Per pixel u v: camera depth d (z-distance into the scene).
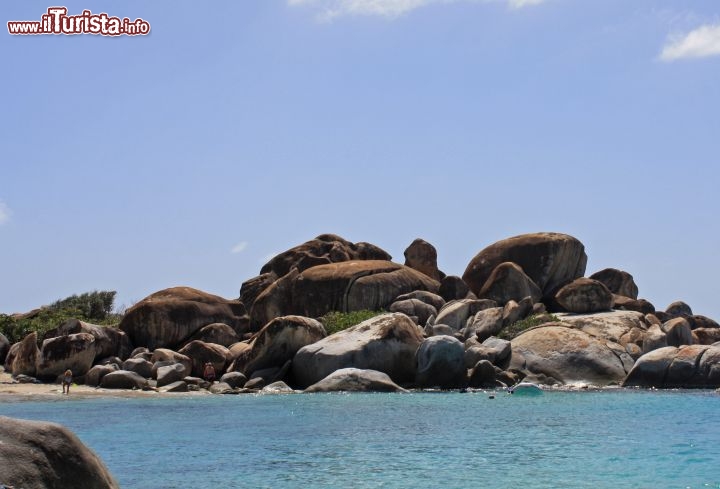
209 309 47.66
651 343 42.50
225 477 17.31
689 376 38.97
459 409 29.91
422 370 39.47
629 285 55.66
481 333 45.53
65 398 33.59
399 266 52.19
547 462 19.03
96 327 43.53
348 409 30.03
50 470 10.19
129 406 31.03
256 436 23.20
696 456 19.83
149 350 45.56
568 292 48.88
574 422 26.16
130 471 18.02
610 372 40.69
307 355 39.91
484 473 17.67
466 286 51.78
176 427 25.02
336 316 46.41
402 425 25.55
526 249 53.06
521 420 26.81
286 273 56.09
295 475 17.48
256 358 40.81
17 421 10.45
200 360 42.09
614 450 20.70
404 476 17.38
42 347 40.66
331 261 55.72
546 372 41.03
